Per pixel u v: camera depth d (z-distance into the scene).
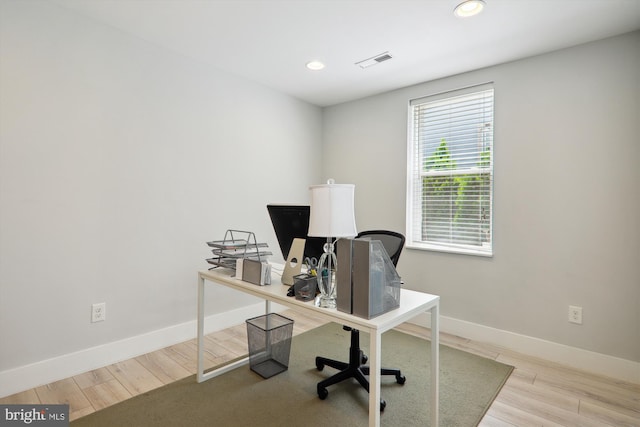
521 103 2.69
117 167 2.41
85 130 2.26
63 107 2.16
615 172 2.31
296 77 3.19
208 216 2.98
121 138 2.43
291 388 2.11
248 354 2.55
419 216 3.35
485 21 2.18
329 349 2.68
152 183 2.61
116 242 2.42
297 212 1.86
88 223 2.28
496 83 2.82
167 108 2.68
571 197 2.47
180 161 2.78
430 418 1.69
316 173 4.04
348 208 1.51
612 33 2.29
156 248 2.64
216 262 2.21
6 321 1.98
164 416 1.81
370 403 1.31
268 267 1.88
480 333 2.88
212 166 3.00
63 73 2.15
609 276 2.34
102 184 2.34
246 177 3.28
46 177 2.10
